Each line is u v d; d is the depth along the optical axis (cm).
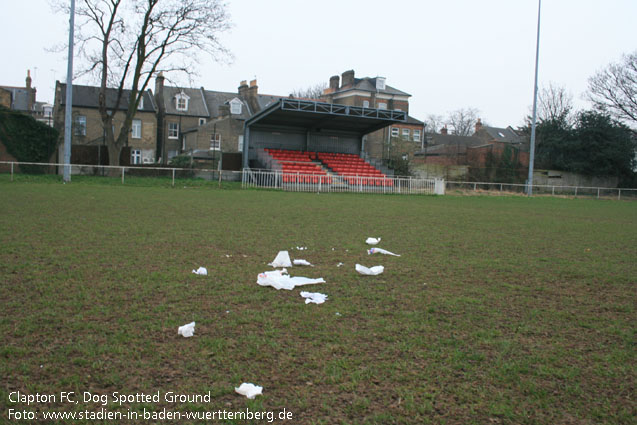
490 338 438
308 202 2002
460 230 1232
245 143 3397
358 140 4012
